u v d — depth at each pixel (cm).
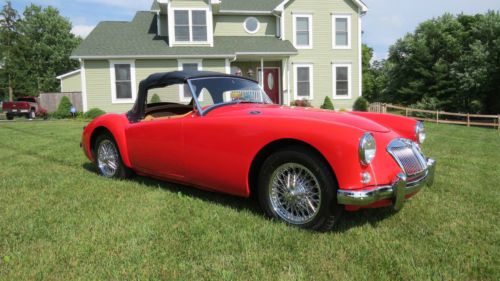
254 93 428
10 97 3781
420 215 337
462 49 2634
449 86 2569
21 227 305
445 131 1226
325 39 1845
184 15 1670
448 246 272
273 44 1753
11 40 3772
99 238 283
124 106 1636
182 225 310
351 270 237
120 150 450
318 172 289
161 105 467
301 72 1841
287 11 1811
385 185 286
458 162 596
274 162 312
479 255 257
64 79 2359
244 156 323
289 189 311
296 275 231
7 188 425
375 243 276
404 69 2784
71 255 256
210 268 239
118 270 236
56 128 1180
